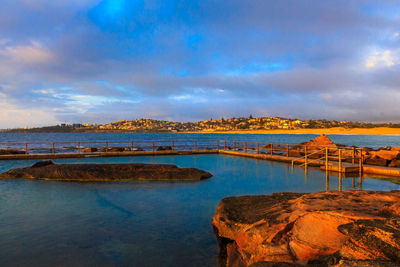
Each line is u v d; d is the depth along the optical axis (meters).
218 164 16.28
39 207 6.91
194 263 4.07
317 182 10.36
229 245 4.32
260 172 12.98
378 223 2.50
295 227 3.35
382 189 8.98
